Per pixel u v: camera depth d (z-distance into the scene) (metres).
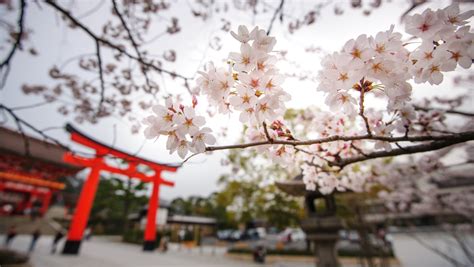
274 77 1.26
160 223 26.98
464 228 8.18
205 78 1.37
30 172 23.45
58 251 13.10
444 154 3.90
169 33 3.85
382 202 9.60
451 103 3.86
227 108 1.34
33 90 4.41
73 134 10.52
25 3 2.34
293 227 15.16
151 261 12.66
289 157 1.76
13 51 2.41
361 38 1.16
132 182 29.12
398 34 1.16
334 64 1.24
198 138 1.27
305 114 3.12
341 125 2.21
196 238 28.55
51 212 34.69
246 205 14.71
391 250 11.95
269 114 1.24
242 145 1.28
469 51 1.14
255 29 1.16
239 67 1.21
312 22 3.69
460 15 1.13
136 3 3.70
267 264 14.55
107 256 12.80
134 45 2.93
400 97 1.28
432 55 1.17
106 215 32.97
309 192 5.77
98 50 2.95
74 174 18.33
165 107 1.34
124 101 4.28
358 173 3.70
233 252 18.67
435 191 8.00
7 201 29.41
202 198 34.94
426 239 10.99
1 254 8.80
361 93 1.30
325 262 5.80
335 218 5.75
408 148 1.52
